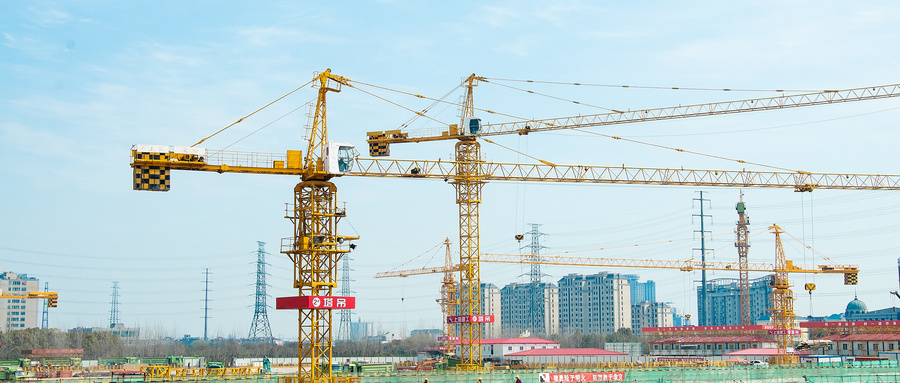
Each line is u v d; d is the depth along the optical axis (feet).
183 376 426.10
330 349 339.77
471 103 555.69
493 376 399.24
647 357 654.12
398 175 483.10
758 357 647.56
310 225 351.05
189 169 365.81
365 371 508.94
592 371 429.38
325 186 357.00
